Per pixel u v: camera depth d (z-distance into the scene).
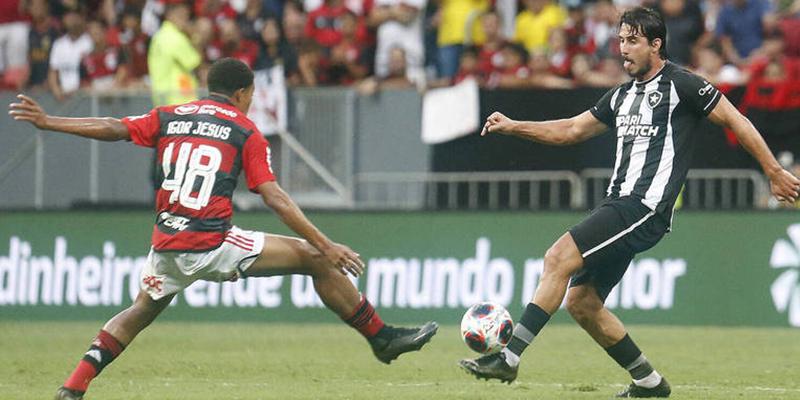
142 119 27.38
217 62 27.97
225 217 27.19
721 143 52.59
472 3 62.06
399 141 54.81
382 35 62.00
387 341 28.30
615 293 52.44
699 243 51.88
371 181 55.03
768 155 27.56
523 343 27.52
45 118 26.59
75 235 56.03
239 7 67.88
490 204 54.28
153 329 51.56
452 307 53.62
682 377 35.56
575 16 60.50
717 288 51.66
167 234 27.00
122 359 40.28
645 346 44.50
